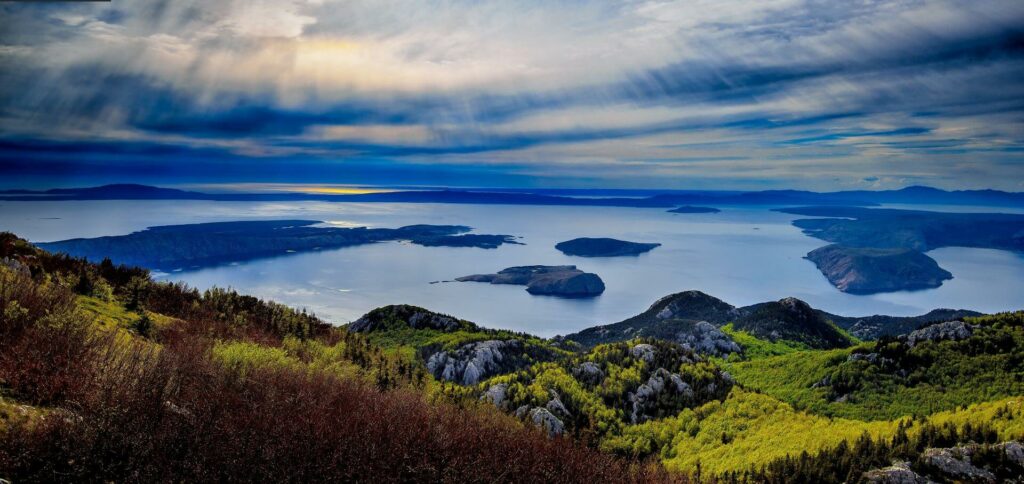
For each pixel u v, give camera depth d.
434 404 40.12
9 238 43.06
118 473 16.64
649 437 70.19
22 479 15.09
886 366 90.19
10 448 15.31
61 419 16.89
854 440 55.88
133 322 34.94
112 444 17.05
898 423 61.78
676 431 71.88
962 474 45.09
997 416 54.72
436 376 100.69
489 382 81.25
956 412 63.38
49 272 39.69
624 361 89.44
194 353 27.94
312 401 26.52
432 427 29.19
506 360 106.38
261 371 28.72
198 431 19.64
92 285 39.28
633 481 38.22
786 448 61.03
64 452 16.02
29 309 23.12
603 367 88.88
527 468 29.72
